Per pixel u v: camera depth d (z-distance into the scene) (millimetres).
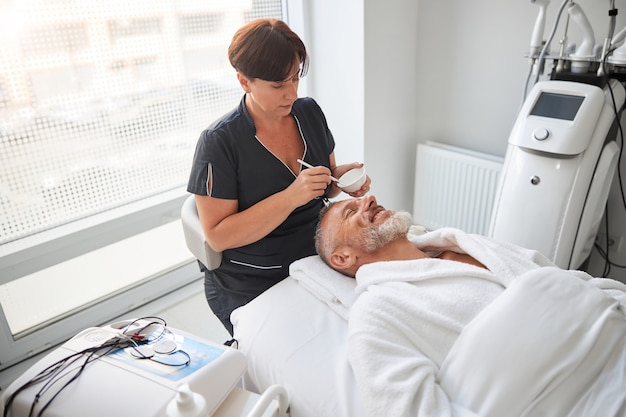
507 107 2182
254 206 1341
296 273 1342
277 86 1244
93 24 1735
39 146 1700
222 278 1491
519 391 934
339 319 1225
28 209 1733
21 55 1597
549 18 1914
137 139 1962
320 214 1403
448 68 2324
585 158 1569
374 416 928
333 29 2264
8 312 1824
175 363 961
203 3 2047
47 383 920
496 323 996
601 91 1586
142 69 1908
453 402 974
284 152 1454
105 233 1911
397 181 2602
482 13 2117
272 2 2355
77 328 1963
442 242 1336
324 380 1058
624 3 1706
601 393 911
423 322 1054
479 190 2213
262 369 1148
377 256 1290
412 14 2309
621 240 1984
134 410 850
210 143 1335
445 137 2467
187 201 1514
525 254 1245
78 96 1754
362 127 2318
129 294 2092
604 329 969
